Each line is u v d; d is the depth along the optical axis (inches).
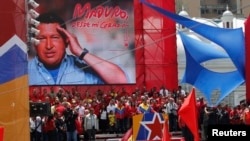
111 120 1264.8
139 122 702.5
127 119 1261.1
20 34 708.0
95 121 1199.6
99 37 1469.0
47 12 1441.9
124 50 1478.8
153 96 1382.9
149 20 1561.3
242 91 1913.1
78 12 1457.9
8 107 703.7
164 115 701.9
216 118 1222.3
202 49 975.6
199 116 1257.4
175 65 1573.6
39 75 1432.1
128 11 1483.8
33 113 729.0
